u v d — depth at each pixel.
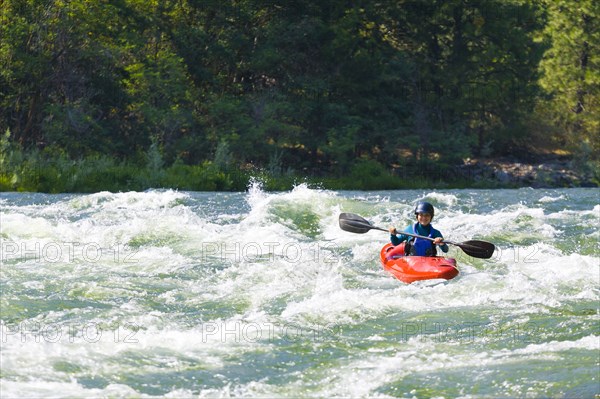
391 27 100.38
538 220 38.38
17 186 60.62
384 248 28.19
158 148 81.62
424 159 93.19
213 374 16.89
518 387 15.67
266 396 15.73
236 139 83.31
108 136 82.00
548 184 93.75
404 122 97.81
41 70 77.44
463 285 24.80
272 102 89.00
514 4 101.12
